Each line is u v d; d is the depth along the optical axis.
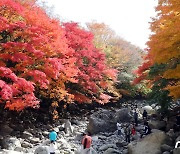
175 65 17.27
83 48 30.30
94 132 25.16
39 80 18.22
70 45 28.89
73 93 29.95
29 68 19.59
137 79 27.39
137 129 24.67
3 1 18.59
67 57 24.31
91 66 31.23
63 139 21.48
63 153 17.61
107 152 17.09
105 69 34.16
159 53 14.56
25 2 25.05
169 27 14.40
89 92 31.73
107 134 24.55
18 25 18.14
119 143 20.02
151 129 21.80
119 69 49.22
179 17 14.86
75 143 21.58
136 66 52.25
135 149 15.97
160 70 20.62
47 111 28.42
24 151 17.91
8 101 17.33
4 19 18.00
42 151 15.02
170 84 20.42
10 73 16.47
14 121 23.92
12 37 19.45
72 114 34.25
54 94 24.41
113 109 42.06
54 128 25.02
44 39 18.92
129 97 51.22
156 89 22.56
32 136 21.69
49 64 20.00
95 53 32.03
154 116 28.92
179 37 13.77
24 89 17.36
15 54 17.58
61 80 23.86
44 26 20.22
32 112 27.16
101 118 27.05
